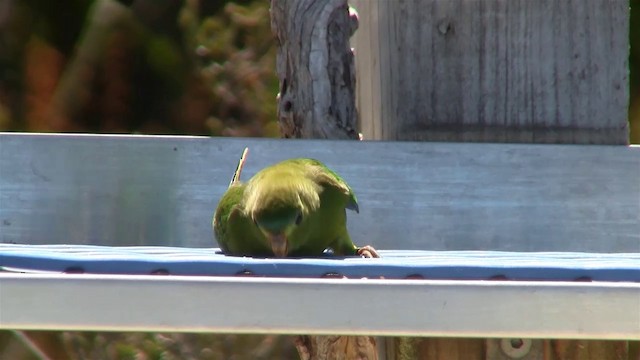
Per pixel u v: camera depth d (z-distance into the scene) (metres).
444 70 6.57
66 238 6.11
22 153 6.13
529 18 6.54
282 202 4.90
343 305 3.79
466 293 3.81
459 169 6.03
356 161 6.02
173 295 3.77
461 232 6.01
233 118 12.73
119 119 13.96
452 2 6.55
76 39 14.30
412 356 5.64
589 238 6.07
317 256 5.27
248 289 3.78
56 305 3.74
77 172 6.14
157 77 13.95
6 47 14.12
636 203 6.09
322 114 6.74
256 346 11.49
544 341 5.55
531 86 6.55
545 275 4.04
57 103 13.95
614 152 6.11
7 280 3.73
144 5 13.77
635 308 3.83
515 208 6.05
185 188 6.13
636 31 13.09
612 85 6.59
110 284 3.75
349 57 6.81
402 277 4.04
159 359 11.35
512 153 6.07
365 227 5.99
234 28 12.84
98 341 11.39
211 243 6.11
